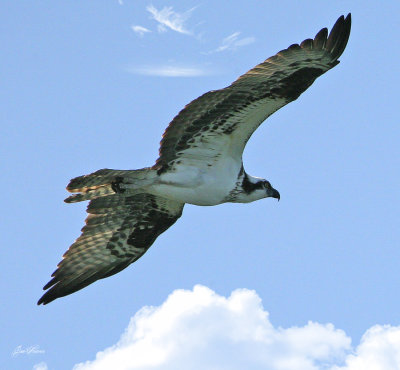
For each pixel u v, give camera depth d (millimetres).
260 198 15484
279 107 14422
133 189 14914
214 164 14875
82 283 16625
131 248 16844
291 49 14383
